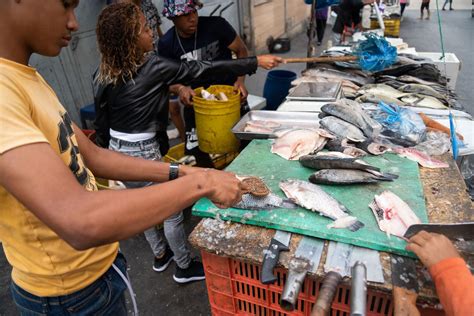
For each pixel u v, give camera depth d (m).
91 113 3.62
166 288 2.26
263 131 1.93
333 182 1.33
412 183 1.33
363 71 2.88
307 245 1.07
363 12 5.25
